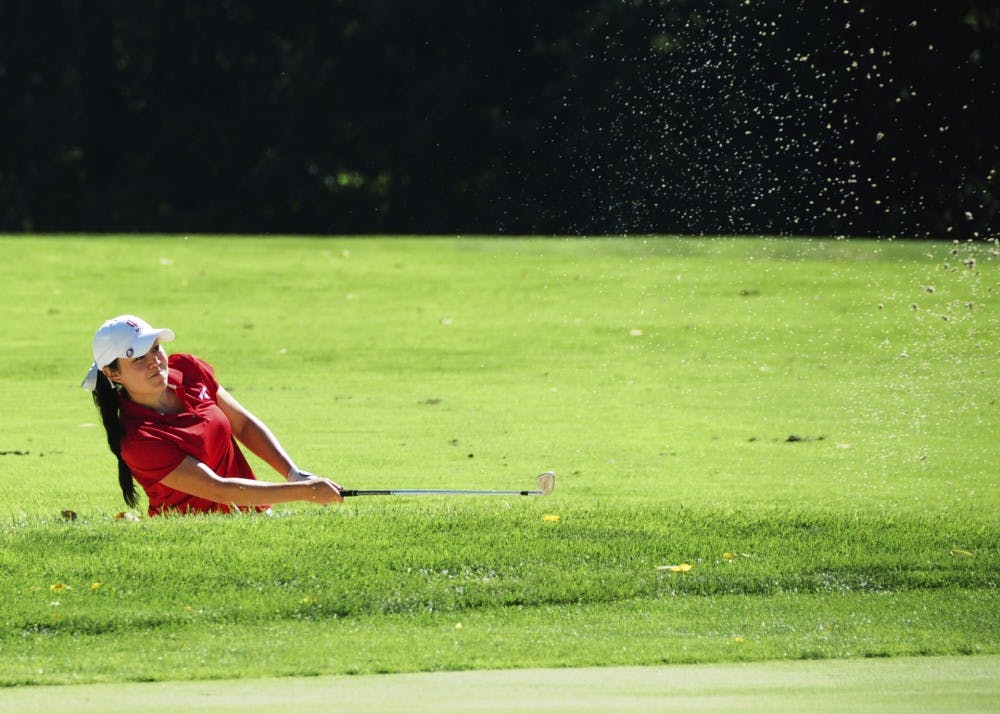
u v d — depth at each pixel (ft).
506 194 377.91
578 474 103.45
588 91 347.97
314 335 186.09
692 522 82.33
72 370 160.76
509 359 167.94
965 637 60.90
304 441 117.08
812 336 179.11
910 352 167.02
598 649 58.70
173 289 222.07
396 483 99.86
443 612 66.08
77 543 74.84
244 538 75.87
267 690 51.24
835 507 90.63
